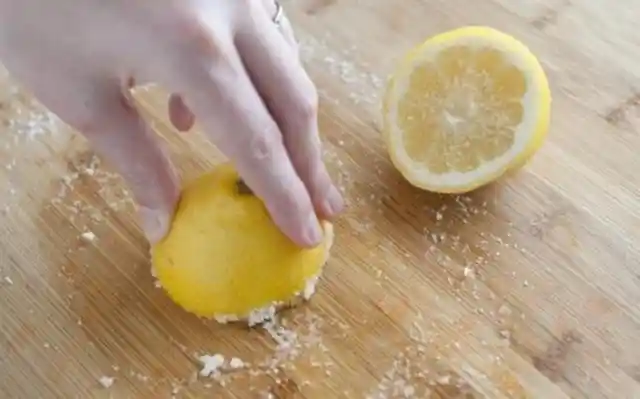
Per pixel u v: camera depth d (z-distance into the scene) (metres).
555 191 0.46
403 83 0.47
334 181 0.47
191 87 0.36
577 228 0.45
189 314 0.43
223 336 0.43
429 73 0.46
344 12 0.52
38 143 0.48
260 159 0.38
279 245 0.41
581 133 0.48
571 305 0.43
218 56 0.36
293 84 0.39
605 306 0.43
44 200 0.46
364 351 0.42
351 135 0.48
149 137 0.39
